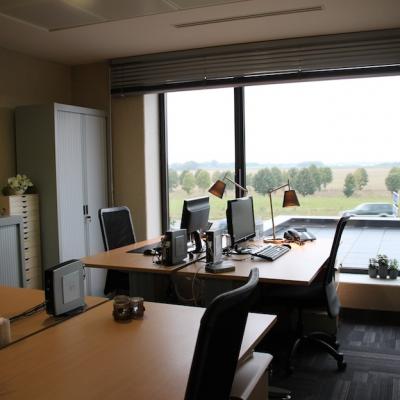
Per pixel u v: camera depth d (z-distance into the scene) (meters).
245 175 4.94
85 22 3.79
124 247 4.02
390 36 4.10
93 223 4.96
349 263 4.64
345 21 3.88
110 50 4.73
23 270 4.03
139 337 1.90
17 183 4.31
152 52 4.87
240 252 3.64
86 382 1.52
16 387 1.49
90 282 4.89
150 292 3.32
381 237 4.53
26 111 4.54
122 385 1.49
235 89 4.89
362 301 4.27
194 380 1.23
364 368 3.27
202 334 1.22
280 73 4.47
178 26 3.95
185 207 3.63
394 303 4.18
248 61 4.57
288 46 4.41
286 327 3.83
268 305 3.28
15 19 3.71
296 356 3.51
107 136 5.21
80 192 4.78
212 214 5.01
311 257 3.52
